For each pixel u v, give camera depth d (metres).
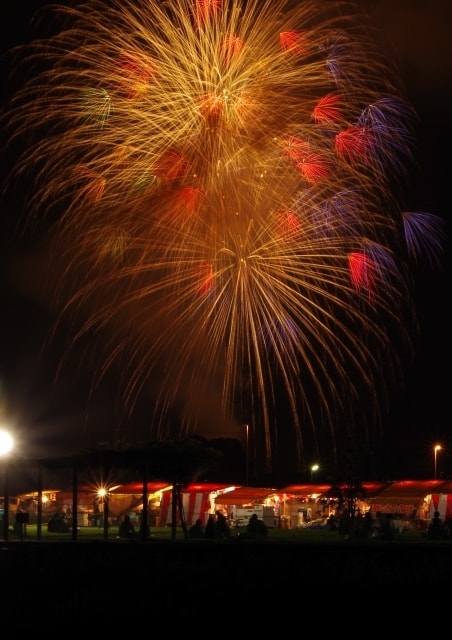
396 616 22.27
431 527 43.88
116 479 61.53
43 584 27.81
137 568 29.30
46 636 21.33
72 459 42.47
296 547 30.94
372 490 55.84
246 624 21.95
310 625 21.80
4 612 23.62
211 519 45.44
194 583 26.50
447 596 23.88
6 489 41.75
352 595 24.42
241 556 31.09
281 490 59.75
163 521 58.44
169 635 21.22
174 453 43.53
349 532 44.66
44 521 63.50
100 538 45.56
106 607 23.80
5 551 32.88
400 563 29.42
